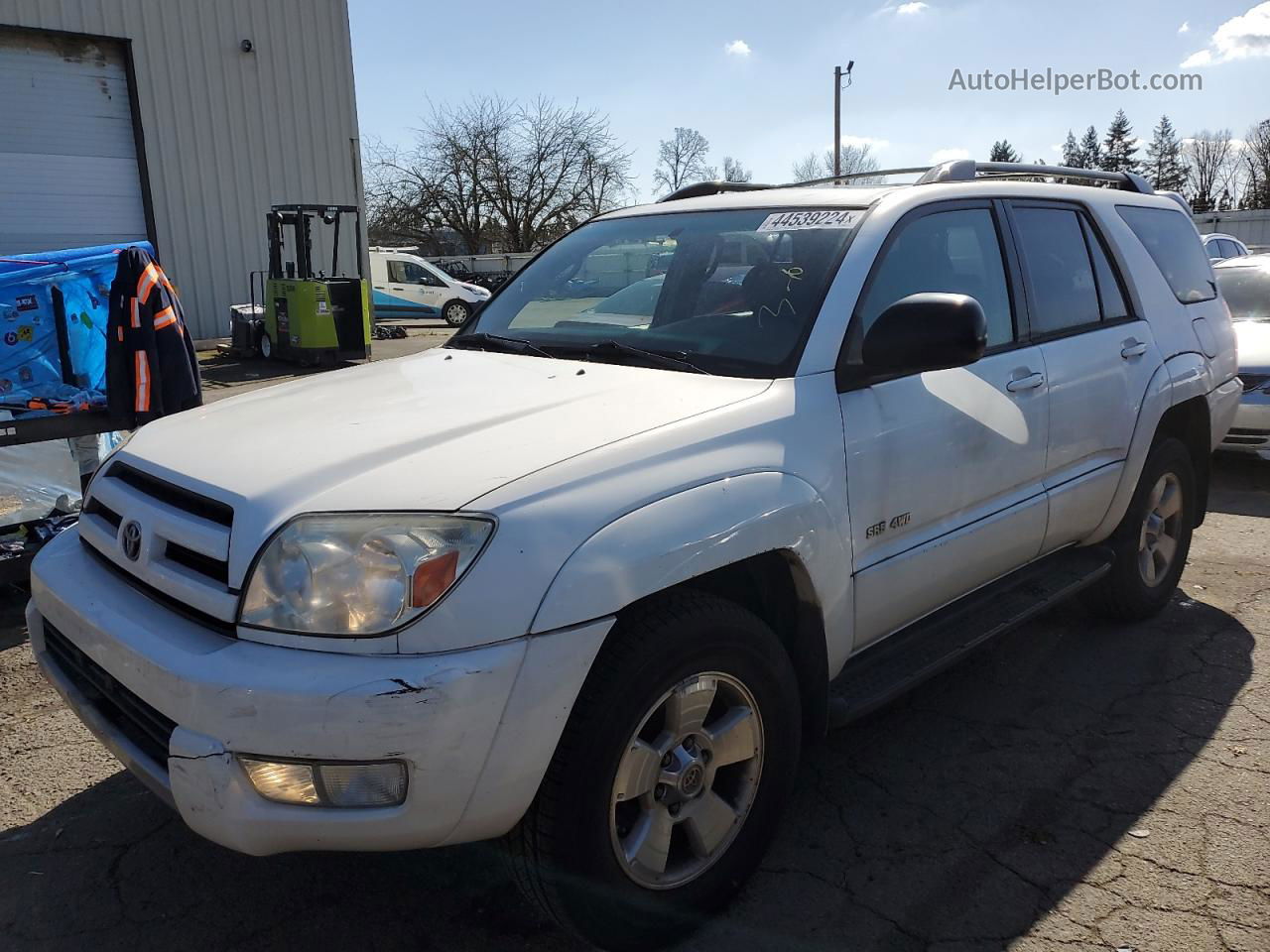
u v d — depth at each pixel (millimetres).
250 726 1907
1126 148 85938
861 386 2783
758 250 3129
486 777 1966
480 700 1922
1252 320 8141
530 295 3654
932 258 3188
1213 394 4539
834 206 3188
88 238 15891
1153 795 3082
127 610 2252
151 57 16125
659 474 2258
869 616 2850
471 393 2729
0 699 3803
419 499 2037
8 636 4426
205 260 17172
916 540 2959
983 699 3781
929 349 2605
